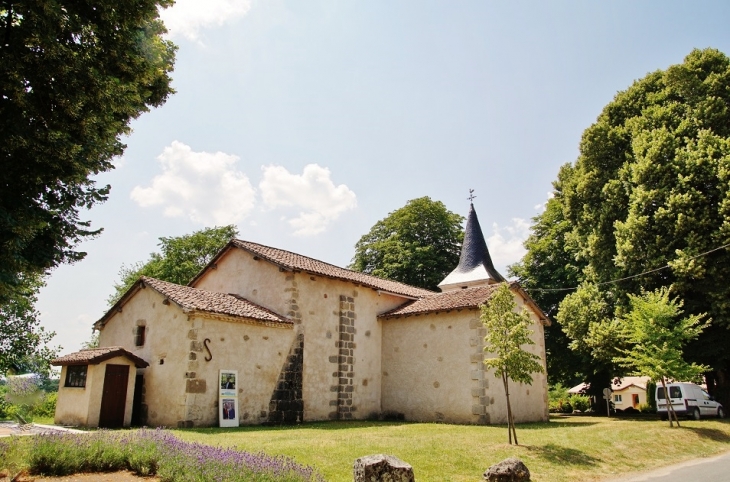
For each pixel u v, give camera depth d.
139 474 7.21
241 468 6.65
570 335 23.08
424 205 37.25
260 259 18.91
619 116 25.30
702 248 18.44
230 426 14.75
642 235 20.11
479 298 18.48
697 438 14.35
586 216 23.91
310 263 20.08
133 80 8.05
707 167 19.12
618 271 21.64
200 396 14.50
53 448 7.38
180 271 33.66
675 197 19.23
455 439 11.59
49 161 6.87
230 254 20.06
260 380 16.09
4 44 6.38
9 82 6.24
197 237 36.31
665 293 17.03
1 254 6.60
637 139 21.64
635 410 30.42
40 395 11.87
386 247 37.09
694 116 21.28
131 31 7.73
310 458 8.96
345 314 19.55
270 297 18.27
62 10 6.46
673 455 12.45
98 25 7.32
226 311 15.52
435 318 19.42
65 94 6.78
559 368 28.28
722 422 17.00
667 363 15.58
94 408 14.24
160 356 15.38
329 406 18.31
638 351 17.78
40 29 6.29
